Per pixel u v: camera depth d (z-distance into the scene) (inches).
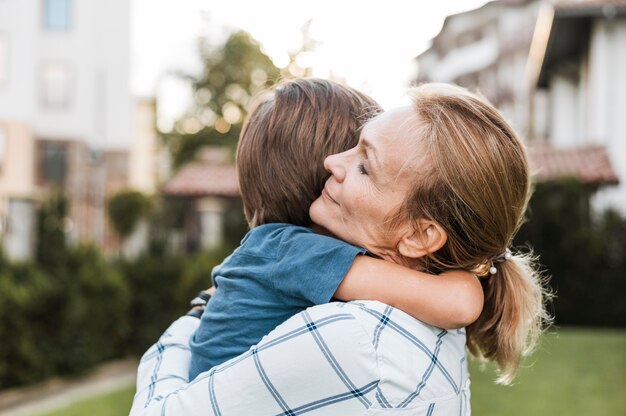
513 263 53.0
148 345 415.8
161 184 1079.0
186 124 1233.4
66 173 887.7
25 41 843.4
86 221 897.5
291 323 43.9
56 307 350.3
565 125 717.9
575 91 716.7
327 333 42.8
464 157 45.2
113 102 943.0
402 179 46.4
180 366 52.6
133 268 427.5
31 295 335.0
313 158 53.0
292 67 869.2
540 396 249.6
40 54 885.8
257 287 48.7
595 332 476.4
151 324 419.5
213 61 1213.7
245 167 55.4
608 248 526.0
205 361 49.8
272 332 44.3
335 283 46.0
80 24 892.6
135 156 1243.2
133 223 596.1
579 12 574.6
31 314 336.5
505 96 1118.4
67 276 362.6
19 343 327.6
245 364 43.6
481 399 245.4
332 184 50.0
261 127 54.9
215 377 44.7
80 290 369.1
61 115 889.5
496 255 49.4
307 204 53.4
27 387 331.0
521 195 47.6
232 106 1218.6
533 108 872.9
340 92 55.2
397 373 43.6
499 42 1255.5
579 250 527.2
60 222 380.8
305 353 42.6
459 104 47.0
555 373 289.4
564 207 531.5
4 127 832.9
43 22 888.9
